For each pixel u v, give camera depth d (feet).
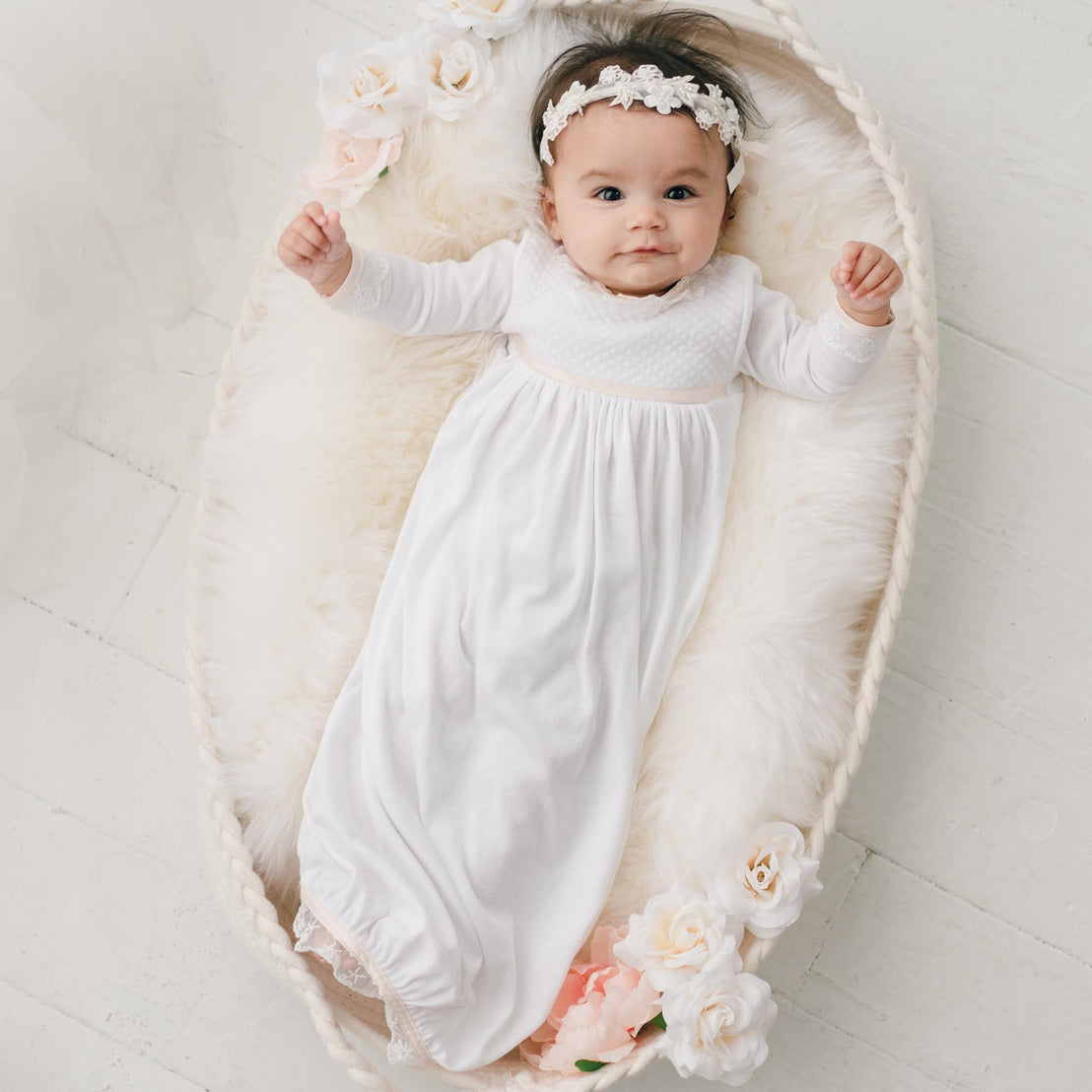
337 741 4.60
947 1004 5.45
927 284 4.81
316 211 4.35
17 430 5.29
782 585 4.74
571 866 4.71
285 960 4.49
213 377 5.64
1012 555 5.53
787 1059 5.43
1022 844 5.49
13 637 5.51
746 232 5.00
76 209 5.38
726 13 4.79
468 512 4.75
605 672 4.71
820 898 5.47
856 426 4.81
